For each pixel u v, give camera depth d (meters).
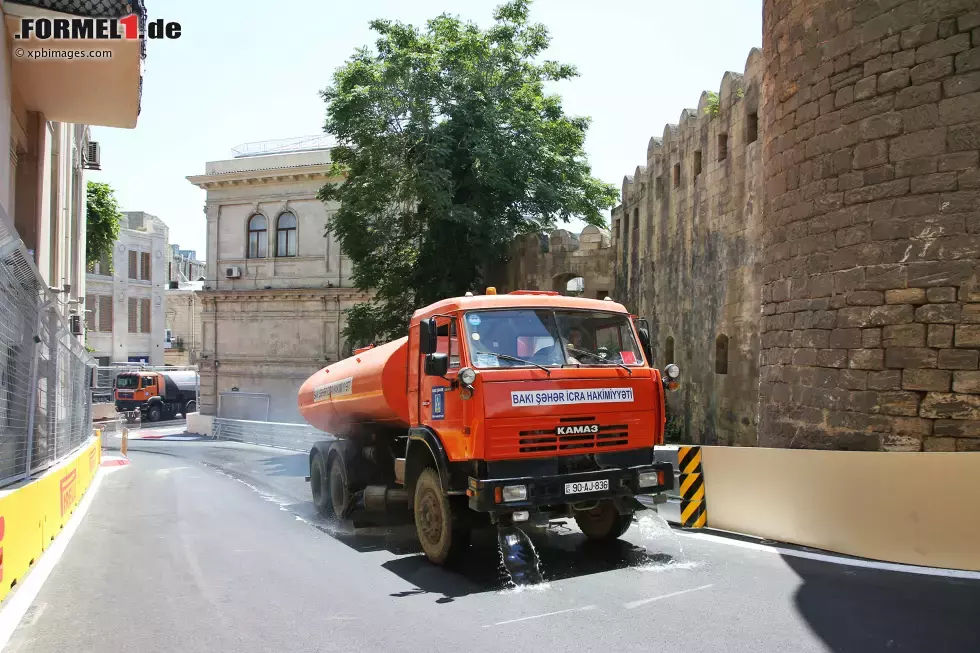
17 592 7.21
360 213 25.36
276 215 37.75
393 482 10.70
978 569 6.75
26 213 14.93
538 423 7.39
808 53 10.41
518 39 26.80
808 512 8.05
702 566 7.42
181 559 8.67
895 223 9.09
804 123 10.48
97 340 51.09
